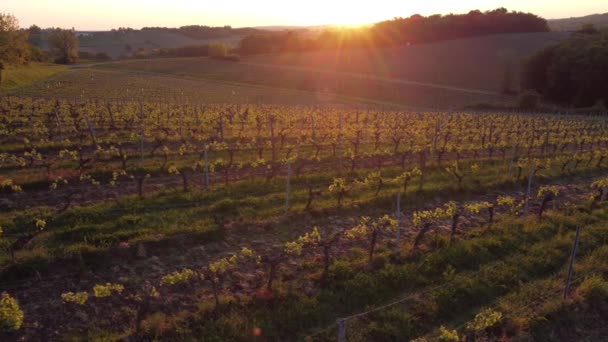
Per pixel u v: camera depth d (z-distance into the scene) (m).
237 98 65.94
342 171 19.12
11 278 9.64
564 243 13.05
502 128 34.91
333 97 74.69
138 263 10.79
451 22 118.38
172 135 25.23
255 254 11.67
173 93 65.06
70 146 21.00
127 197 14.23
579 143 29.30
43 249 10.53
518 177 19.72
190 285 10.05
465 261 11.82
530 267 11.72
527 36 113.44
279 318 9.00
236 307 9.24
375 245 12.51
